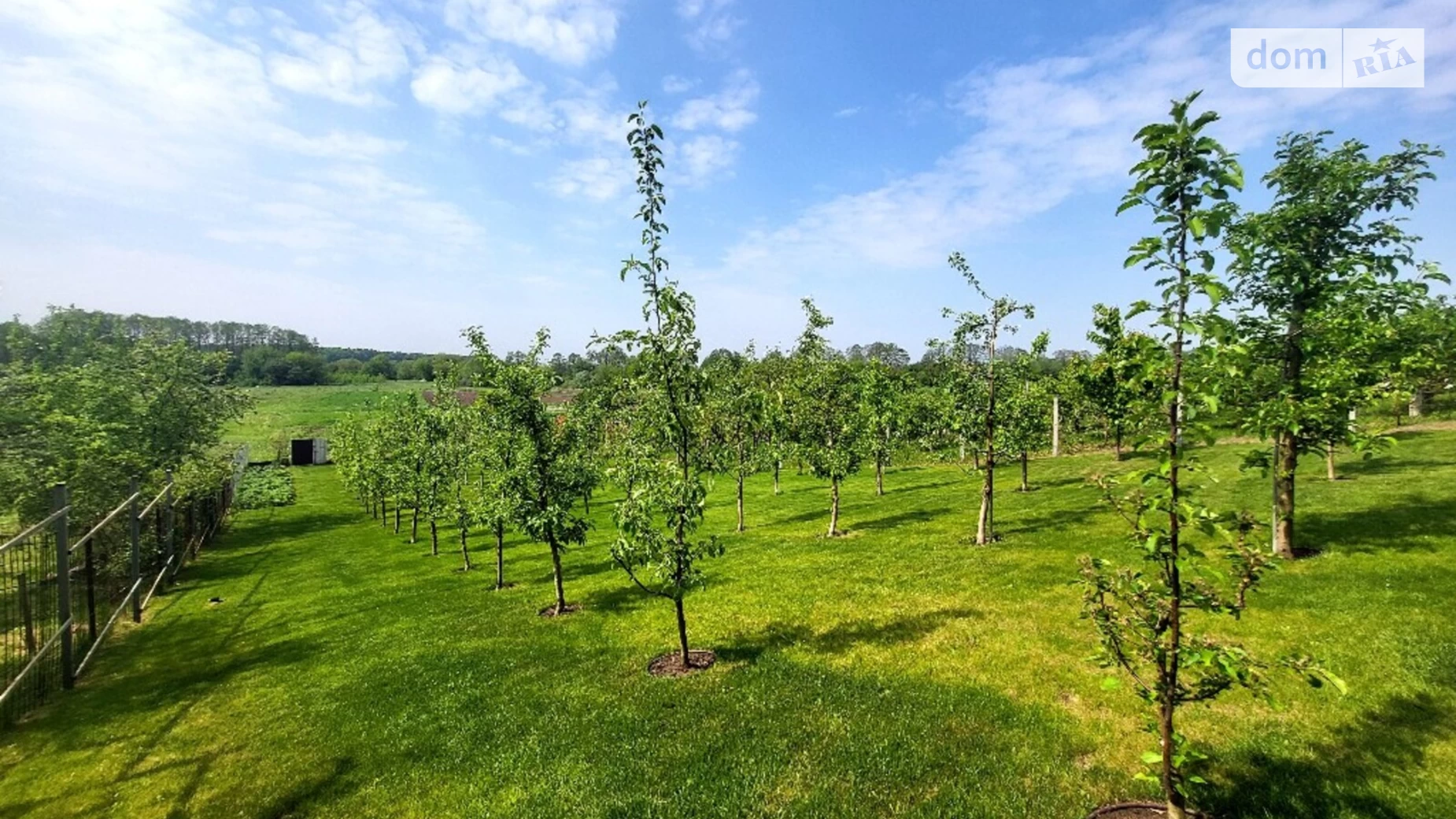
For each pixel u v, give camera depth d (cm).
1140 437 428
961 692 700
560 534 1130
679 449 869
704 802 548
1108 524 1425
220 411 2469
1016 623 885
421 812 575
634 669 860
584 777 602
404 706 803
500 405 1155
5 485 1416
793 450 1766
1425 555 919
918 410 2412
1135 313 427
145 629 1271
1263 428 913
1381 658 657
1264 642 718
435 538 2039
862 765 579
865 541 1534
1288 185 941
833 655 837
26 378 1722
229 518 2992
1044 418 2059
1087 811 495
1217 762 533
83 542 1044
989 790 530
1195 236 383
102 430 1638
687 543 855
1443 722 546
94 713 860
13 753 749
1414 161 855
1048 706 656
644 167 802
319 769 667
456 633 1100
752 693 744
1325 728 560
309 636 1184
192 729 794
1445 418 2447
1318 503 1270
